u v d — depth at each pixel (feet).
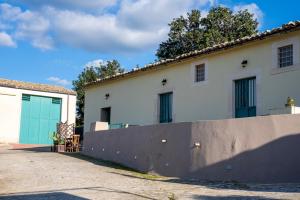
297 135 31.48
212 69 51.75
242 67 47.60
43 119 92.27
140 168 45.37
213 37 106.93
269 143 32.94
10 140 86.58
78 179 36.78
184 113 55.11
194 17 114.83
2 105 86.69
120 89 69.05
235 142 35.29
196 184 34.32
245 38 45.96
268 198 26.05
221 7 113.60
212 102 51.06
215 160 36.60
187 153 39.37
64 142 66.39
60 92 94.38
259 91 45.32
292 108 35.96
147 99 62.28
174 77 57.72
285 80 42.60
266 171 32.76
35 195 29.07
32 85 93.20
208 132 37.65
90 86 77.25
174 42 115.65
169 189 31.50
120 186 33.14
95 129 57.57
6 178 36.94
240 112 47.70
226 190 30.35
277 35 43.29
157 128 43.80
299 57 41.45
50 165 45.96
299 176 30.89
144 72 63.16
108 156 52.65
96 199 27.35
